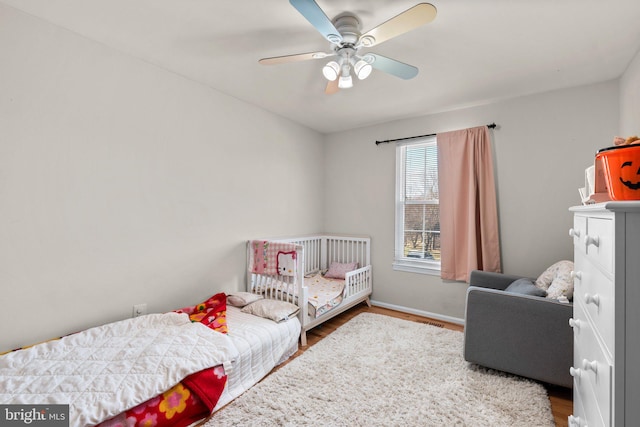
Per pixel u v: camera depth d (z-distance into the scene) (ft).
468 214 10.11
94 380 4.89
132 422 4.73
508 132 9.72
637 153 2.71
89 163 6.67
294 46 6.85
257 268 9.92
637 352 2.34
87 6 5.50
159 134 7.94
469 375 7.02
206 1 5.32
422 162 11.66
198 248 8.91
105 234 6.95
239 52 7.13
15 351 5.42
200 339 6.37
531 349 6.53
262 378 7.01
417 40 6.41
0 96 5.51
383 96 9.62
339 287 11.11
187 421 5.42
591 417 3.26
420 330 9.74
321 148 14.15
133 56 7.36
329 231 14.17
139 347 5.84
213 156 9.31
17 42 5.67
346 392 6.34
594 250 3.18
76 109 6.45
